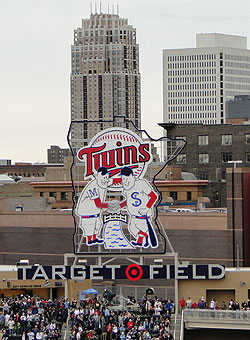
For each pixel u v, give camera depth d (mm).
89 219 152875
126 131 151875
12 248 194875
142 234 152125
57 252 189750
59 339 138625
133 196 152000
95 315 140000
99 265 152375
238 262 170500
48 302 145875
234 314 145125
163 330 136250
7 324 141125
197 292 154375
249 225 178125
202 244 180250
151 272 152125
